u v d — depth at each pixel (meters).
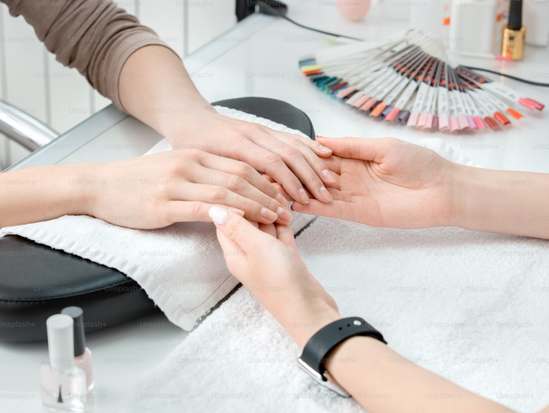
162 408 0.42
